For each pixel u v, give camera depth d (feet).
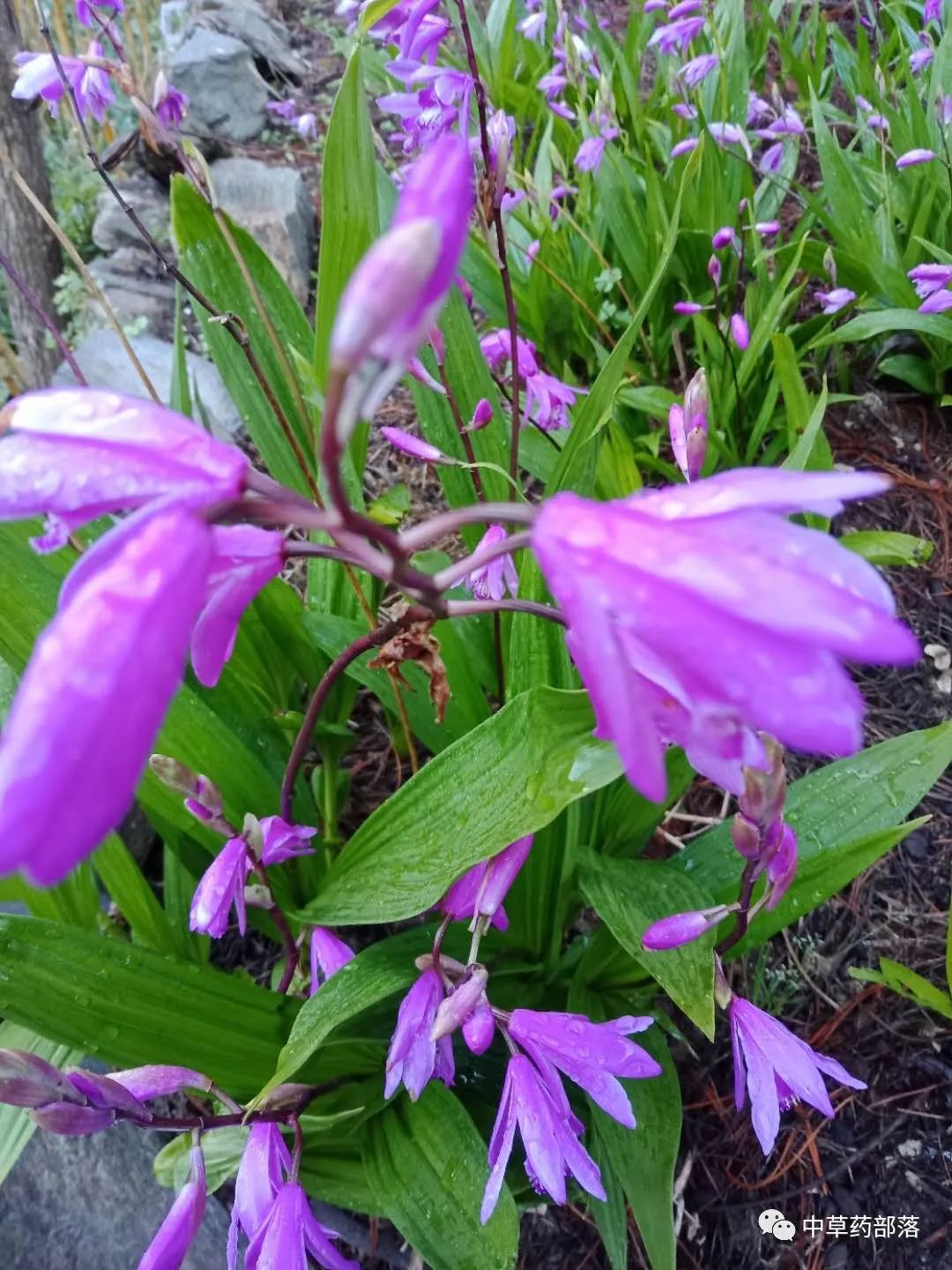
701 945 0.70
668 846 1.25
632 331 0.91
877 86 2.11
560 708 0.62
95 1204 0.94
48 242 1.63
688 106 1.82
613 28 2.99
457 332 1.06
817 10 2.33
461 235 0.34
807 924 1.18
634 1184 0.76
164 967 0.72
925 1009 1.10
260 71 2.99
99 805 0.32
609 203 1.70
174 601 0.35
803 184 2.32
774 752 0.54
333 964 0.84
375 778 1.31
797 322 1.96
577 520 0.38
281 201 2.22
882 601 0.36
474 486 1.08
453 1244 0.71
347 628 1.06
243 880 0.75
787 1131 1.03
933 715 1.39
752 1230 0.97
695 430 0.77
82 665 0.33
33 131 1.50
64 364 1.79
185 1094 0.92
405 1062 0.69
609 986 0.93
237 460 0.40
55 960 0.66
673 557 0.36
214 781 0.87
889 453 1.73
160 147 0.94
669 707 0.44
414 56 1.03
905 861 1.24
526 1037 0.68
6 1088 0.56
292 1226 0.67
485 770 0.67
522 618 0.78
